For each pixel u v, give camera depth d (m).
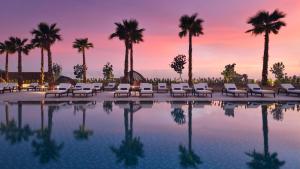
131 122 11.69
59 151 7.58
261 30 26.03
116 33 29.77
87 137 9.14
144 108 15.60
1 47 36.34
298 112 14.21
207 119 12.40
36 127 10.66
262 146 8.16
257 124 11.31
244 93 22.20
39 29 29.06
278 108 15.55
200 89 22.11
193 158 7.02
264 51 26.33
